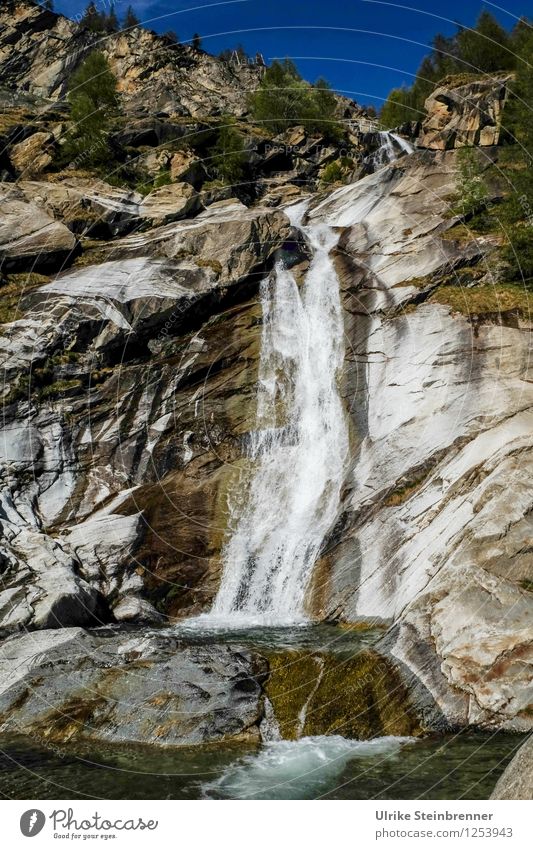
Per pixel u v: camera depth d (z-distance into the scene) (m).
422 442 17.41
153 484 19.58
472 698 10.38
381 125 49.44
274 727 10.50
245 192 41.41
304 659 12.06
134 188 37.81
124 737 10.19
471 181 25.84
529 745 7.78
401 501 16.41
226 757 9.66
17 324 21.53
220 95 70.19
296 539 17.36
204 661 11.74
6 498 18.06
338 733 10.38
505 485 13.74
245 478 19.64
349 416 20.11
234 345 22.97
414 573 13.89
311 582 16.23
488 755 9.37
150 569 17.02
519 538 12.48
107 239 29.36
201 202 33.19
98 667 11.73
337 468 18.98
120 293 22.81
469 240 23.41
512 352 18.42
